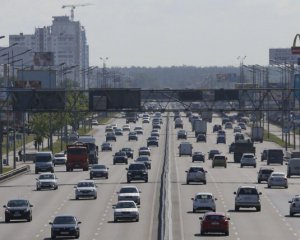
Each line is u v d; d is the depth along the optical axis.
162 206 151.50
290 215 163.62
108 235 137.75
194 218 158.12
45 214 168.12
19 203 158.38
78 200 192.62
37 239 134.75
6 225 152.62
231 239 132.75
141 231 141.75
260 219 158.62
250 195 171.38
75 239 133.88
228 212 169.62
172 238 132.25
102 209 175.00
